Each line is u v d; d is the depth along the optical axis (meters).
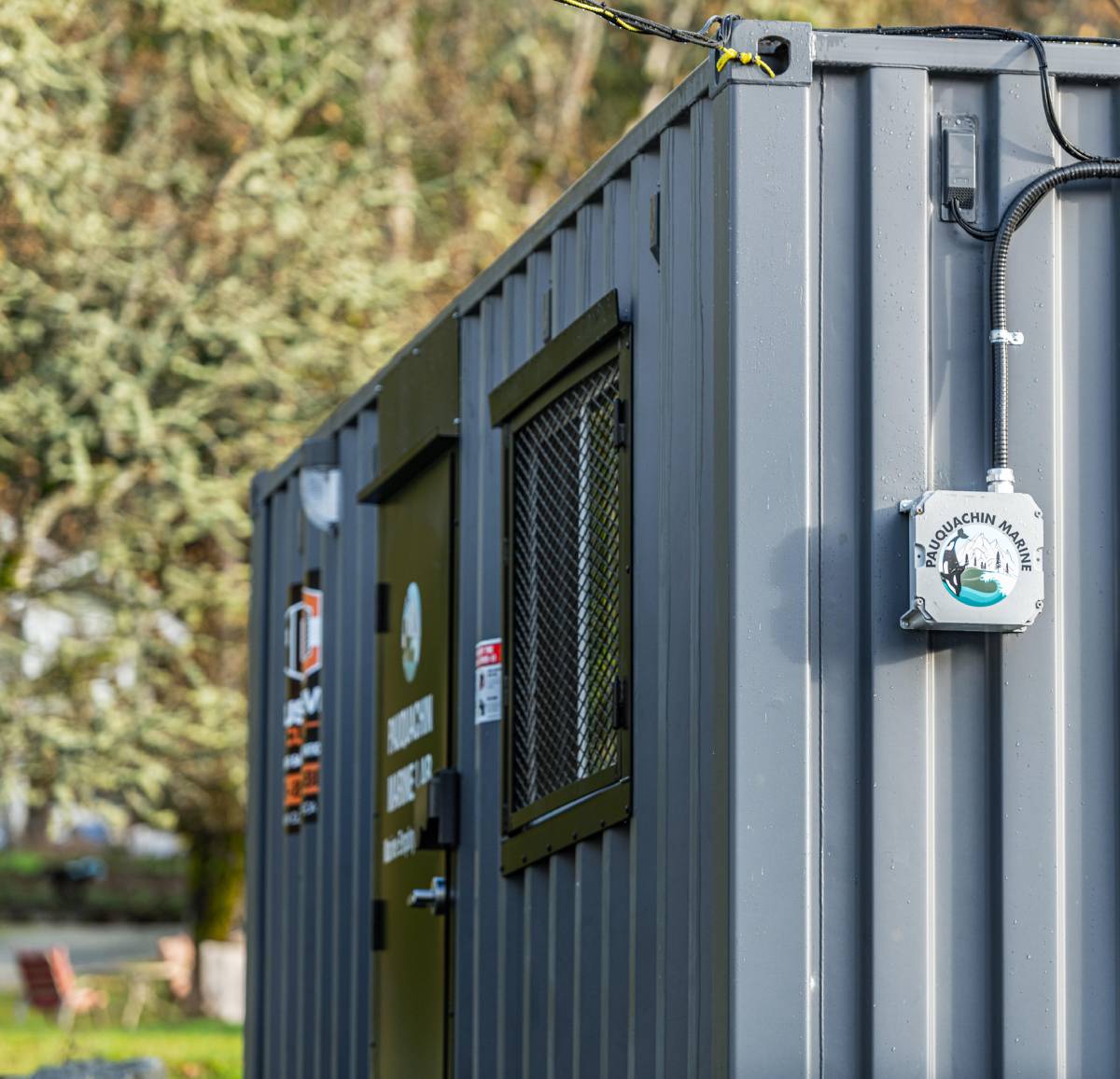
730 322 6.22
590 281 7.73
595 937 7.29
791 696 6.09
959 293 6.33
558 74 33.72
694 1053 6.30
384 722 10.38
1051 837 6.18
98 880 47.28
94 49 26.25
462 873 8.91
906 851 6.08
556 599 7.84
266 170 26.58
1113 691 6.27
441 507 9.48
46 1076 13.70
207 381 25.98
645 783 6.87
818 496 6.19
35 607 26.86
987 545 6.07
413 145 30.67
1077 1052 6.12
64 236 25.91
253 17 26.69
